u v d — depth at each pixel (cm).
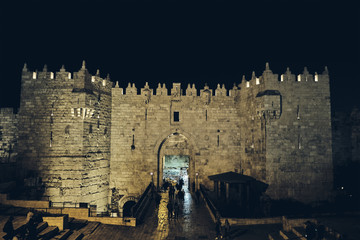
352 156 3738
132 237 2080
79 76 3294
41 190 3156
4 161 3594
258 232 2238
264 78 3356
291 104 3322
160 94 3947
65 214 2142
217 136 3919
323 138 3309
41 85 3322
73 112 3225
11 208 2331
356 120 3791
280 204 3195
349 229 2039
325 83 3381
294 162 3259
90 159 3347
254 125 3522
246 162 3716
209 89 3972
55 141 3238
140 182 3812
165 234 2159
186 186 4334
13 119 3669
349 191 3441
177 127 3903
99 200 3522
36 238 1648
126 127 3888
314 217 2400
